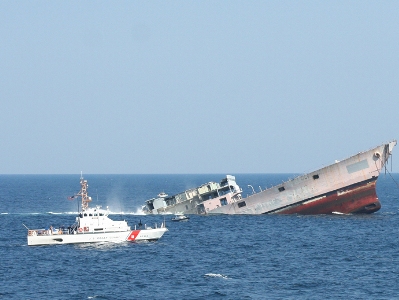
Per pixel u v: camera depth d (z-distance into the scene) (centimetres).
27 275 16375
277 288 15062
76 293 14688
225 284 15425
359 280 15825
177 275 16338
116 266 17350
